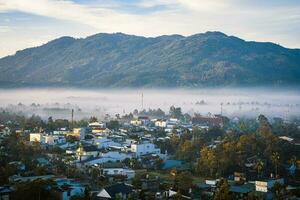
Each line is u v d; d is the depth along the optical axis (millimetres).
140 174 165000
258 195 140000
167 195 137250
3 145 199500
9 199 120500
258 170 171625
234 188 148750
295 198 142000
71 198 123250
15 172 154750
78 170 167250
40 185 124438
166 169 184625
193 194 141125
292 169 179625
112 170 171375
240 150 190125
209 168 174250
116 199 128375
